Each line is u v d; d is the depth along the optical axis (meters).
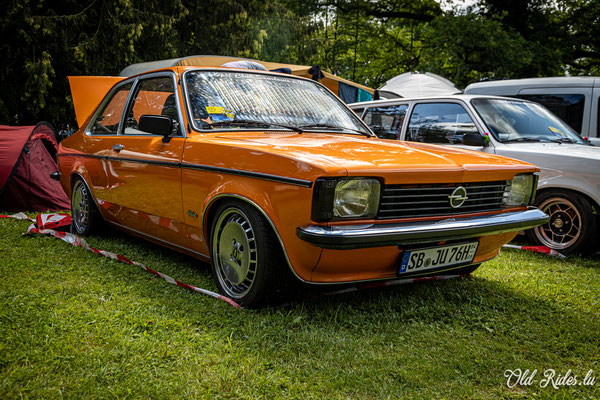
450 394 1.94
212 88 3.34
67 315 2.40
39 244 3.90
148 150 3.37
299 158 2.36
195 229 3.03
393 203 2.44
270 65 9.97
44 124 6.27
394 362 2.17
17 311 2.39
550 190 4.64
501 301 3.07
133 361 1.99
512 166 2.97
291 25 15.85
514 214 2.93
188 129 3.11
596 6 19.09
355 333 2.48
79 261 3.43
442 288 3.27
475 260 3.05
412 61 26.95
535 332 2.63
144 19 11.30
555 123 5.39
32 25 9.35
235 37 14.06
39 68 9.39
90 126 4.40
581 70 21.28
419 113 5.49
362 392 1.92
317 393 1.89
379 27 26.52
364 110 6.12
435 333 2.55
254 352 2.17
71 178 4.48
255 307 2.68
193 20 13.82
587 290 3.39
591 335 2.57
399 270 2.60
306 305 2.80
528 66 17.09
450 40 17.31
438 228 2.49
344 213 2.31
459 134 5.05
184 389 1.84
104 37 10.73
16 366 1.88
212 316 2.54
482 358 2.27
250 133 3.09
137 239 4.32
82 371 1.89
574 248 4.47
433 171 2.53
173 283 3.04
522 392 2.00
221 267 2.90
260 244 2.55
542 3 19.80
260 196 2.51
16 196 5.77
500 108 5.19
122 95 4.05
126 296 2.74
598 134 6.47
